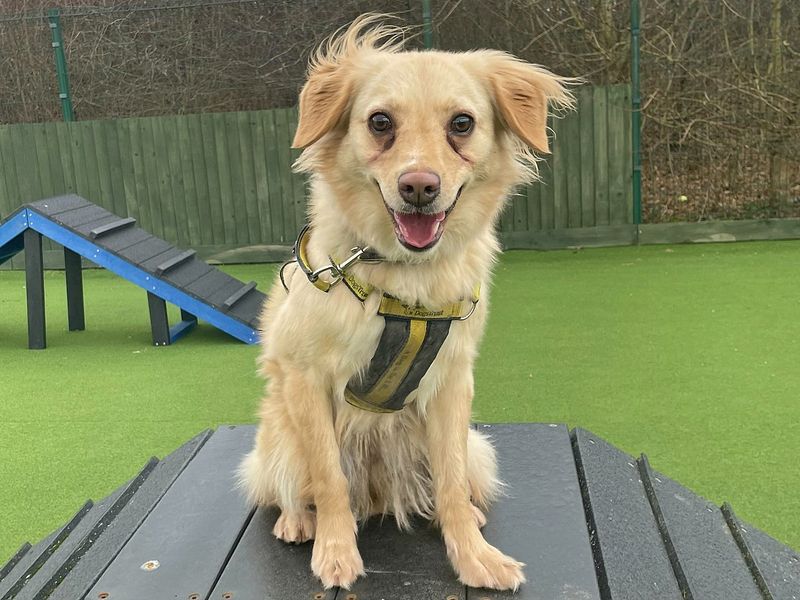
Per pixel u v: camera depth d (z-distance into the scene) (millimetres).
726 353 4926
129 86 8914
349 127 2150
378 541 2328
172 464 2959
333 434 2217
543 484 2613
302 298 2127
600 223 8789
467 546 2115
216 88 8820
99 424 4180
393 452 2404
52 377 5062
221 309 5727
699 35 8266
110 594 2066
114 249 5789
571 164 8648
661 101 8477
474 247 2238
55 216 5836
